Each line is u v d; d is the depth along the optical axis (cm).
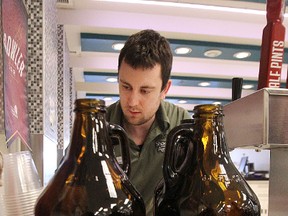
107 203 40
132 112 97
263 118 57
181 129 49
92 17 268
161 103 108
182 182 47
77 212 39
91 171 41
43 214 41
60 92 280
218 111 48
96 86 475
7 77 58
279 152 80
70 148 44
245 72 407
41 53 156
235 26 290
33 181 58
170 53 103
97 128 43
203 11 261
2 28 56
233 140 69
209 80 436
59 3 247
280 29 65
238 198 44
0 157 52
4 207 53
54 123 213
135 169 98
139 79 94
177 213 45
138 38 97
